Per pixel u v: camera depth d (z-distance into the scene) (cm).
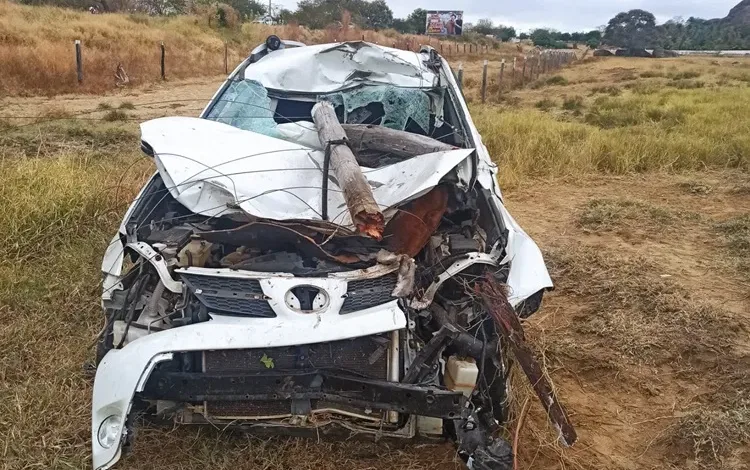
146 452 304
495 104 1684
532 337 432
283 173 352
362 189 308
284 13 4303
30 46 1680
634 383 390
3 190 545
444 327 282
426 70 519
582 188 807
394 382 272
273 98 483
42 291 435
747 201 757
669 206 740
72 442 308
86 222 536
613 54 5053
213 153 359
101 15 2505
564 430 279
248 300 277
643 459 328
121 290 310
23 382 346
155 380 268
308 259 312
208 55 2256
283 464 302
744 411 353
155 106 1297
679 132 1080
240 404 283
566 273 531
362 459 308
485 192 366
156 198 362
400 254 307
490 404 302
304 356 273
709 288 513
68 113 1152
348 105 478
